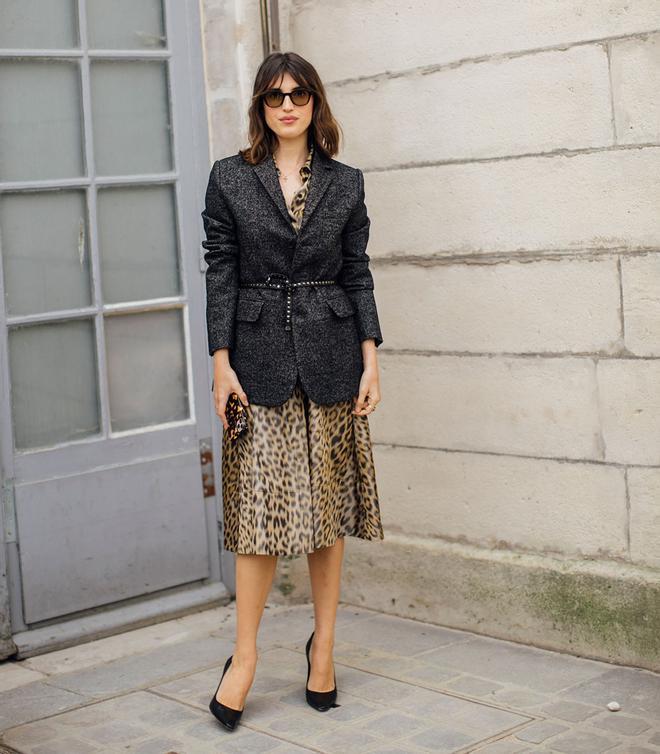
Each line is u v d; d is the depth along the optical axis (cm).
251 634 311
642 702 316
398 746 293
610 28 332
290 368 302
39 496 372
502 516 373
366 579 406
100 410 386
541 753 286
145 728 311
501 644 368
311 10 401
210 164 407
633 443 342
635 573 342
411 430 392
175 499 403
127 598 395
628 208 335
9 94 364
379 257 393
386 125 386
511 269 362
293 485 304
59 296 378
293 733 304
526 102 353
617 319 341
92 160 381
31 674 356
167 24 395
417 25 375
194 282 405
